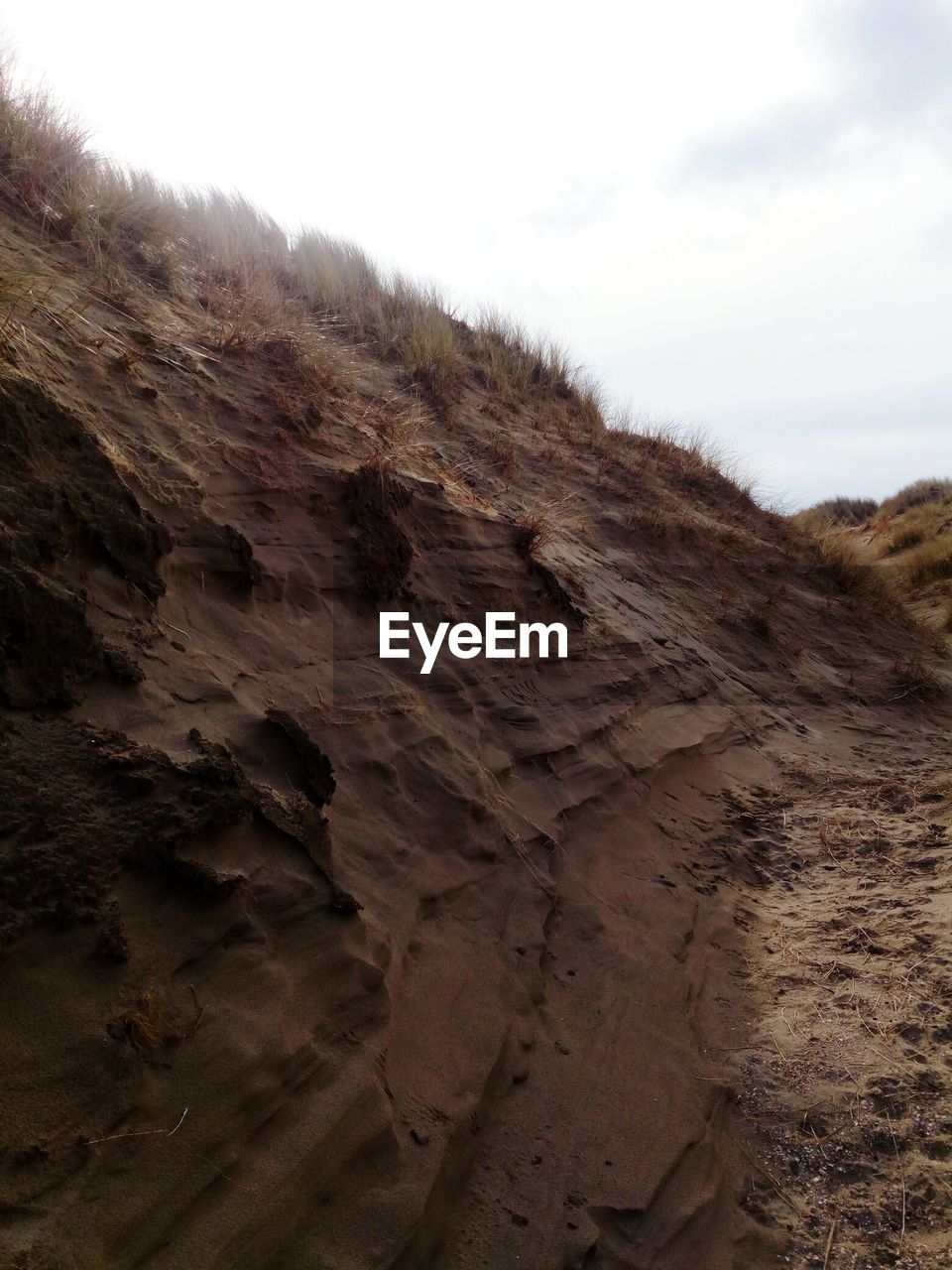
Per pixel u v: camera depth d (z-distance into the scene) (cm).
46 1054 194
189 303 595
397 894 324
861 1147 292
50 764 244
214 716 310
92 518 318
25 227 520
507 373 1092
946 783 608
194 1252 191
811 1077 324
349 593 445
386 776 369
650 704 606
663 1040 335
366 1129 236
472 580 524
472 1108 270
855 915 431
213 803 258
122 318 486
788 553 1081
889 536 1934
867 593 1094
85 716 271
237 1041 226
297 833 283
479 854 373
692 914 423
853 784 617
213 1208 200
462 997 308
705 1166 284
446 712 438
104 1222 182
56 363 385
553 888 392
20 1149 180
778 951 409
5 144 566
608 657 605
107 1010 208
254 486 429
